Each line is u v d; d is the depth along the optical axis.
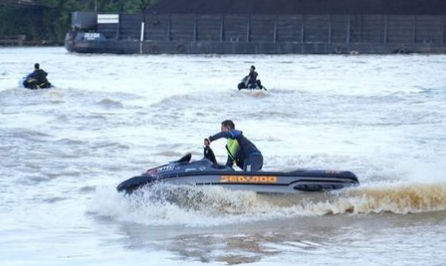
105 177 30.08
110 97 61.66
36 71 63.41
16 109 53.00
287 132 43.31
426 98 66.31
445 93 71.19
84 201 25.97
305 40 167.00
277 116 51.50
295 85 78.44
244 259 19.75
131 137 40.47
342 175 24.88
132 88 71.75
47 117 48.50
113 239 21.58
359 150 36.97
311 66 115.00
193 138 40.34
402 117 51.56
